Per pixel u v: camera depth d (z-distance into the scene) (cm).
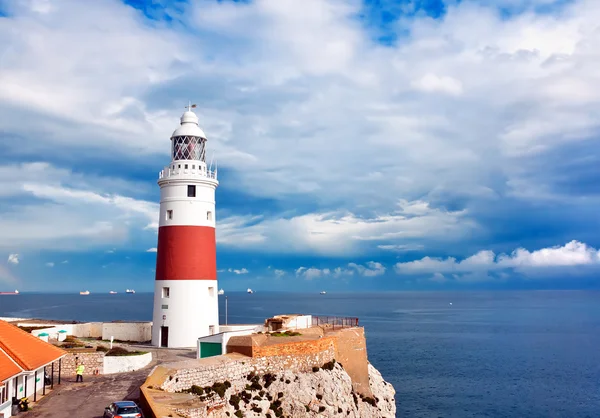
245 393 4225
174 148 6175
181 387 3797
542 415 7044
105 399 3738
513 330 17088
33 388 3828
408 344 13325
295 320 5931
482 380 8988
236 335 4747
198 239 5997
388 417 5659
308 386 4584
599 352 12050
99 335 6581
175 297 5894
